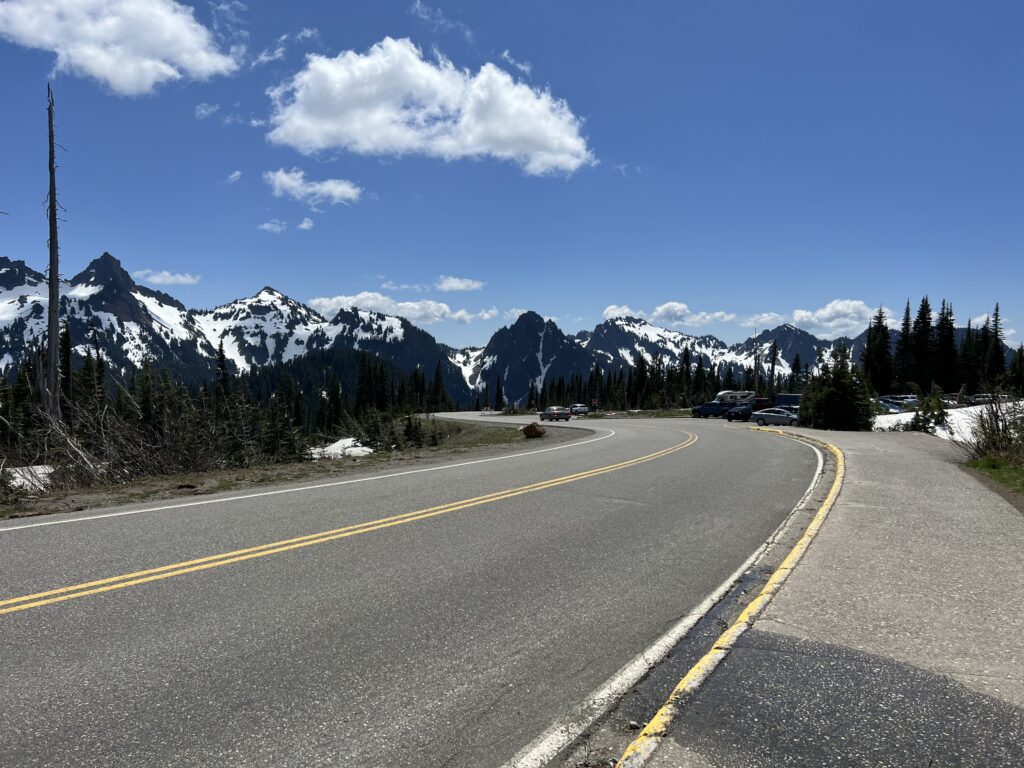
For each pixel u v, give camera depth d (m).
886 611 4.21
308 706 3.01
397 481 10.74
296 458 18.53
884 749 2.56
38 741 2.66
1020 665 3.37
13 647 3.61
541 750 2.65
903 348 94.31
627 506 8.59
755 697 3.02
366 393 145.50
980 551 5.82
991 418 13.64
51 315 16.95
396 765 2.54
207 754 2.60
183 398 14.98
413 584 4.93
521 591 4.82
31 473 11.09
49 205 17.09
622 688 3.24
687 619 4.28
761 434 27.77
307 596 4.58
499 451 18.42
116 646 3.65
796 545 6.21
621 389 110.19
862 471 12.02
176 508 7.96
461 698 3.11
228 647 3.66
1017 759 2.48
